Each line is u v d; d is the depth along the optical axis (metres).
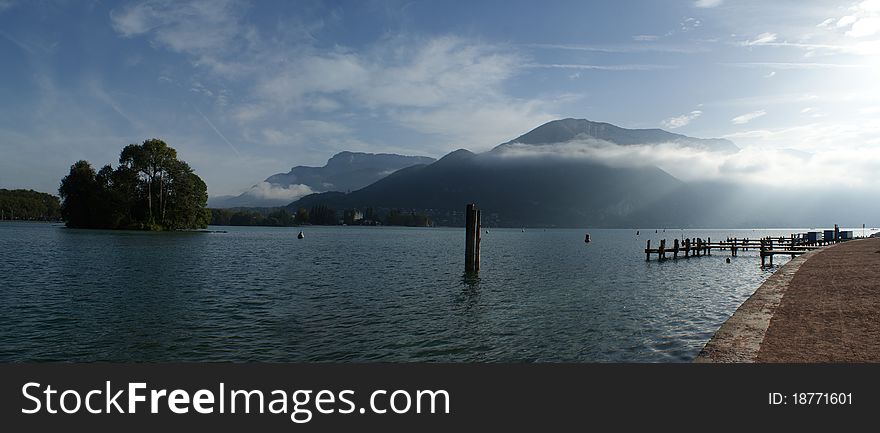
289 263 48.22
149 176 105.69
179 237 93.69
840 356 11.79
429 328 19.83
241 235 122.69
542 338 18.20
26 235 87.81
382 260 53.41
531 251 75.56
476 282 34.72
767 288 21.73
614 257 62.75
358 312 23.06
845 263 32.84
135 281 33.00
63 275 35.34
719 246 69.00
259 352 16.55
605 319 21.50
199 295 27.64
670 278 38.00
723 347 12.58
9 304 24.20
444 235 160.38
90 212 105.44
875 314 15.65
